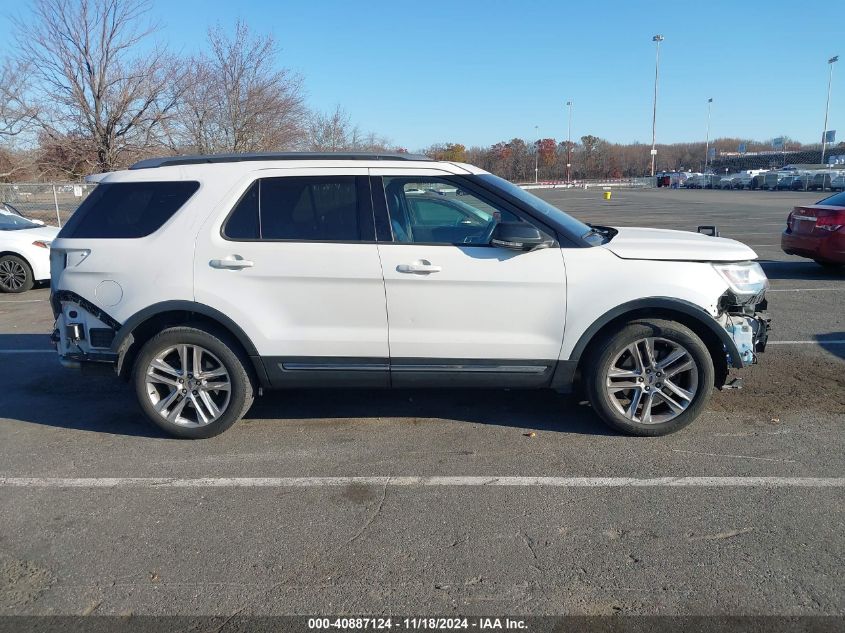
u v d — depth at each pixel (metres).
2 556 3.29
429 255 4.34
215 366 4.64
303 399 5.47
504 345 4.41
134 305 4.45
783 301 8.80
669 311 4.47
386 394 5.55
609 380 4.50
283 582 3.04
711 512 3.57
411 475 4.09
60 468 4.27
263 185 4.50
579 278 4.33
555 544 3.31
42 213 20.45
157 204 4.54
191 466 4.28
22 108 22.59
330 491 3.91
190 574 3.12
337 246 4.38
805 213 10.50
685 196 43.16
